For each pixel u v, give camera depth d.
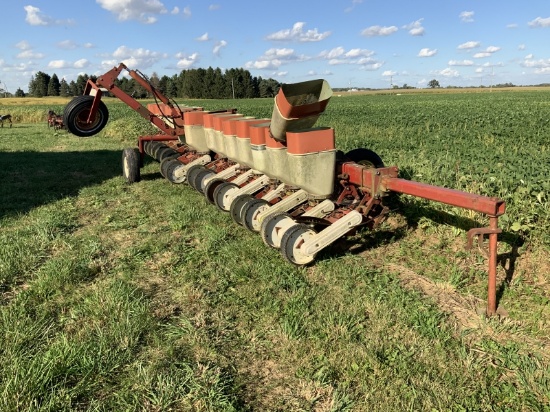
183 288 4.81
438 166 7.77
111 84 9.86
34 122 37.94
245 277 4.98
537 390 3.06
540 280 4.63
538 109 28.36
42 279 4.91
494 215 3.63
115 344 3.72
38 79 120.00
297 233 5.07
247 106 44.62
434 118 22.14
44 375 3.25
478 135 14.46
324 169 5.50
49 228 6.80
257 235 6.35
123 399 3.06
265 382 3.30
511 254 5.13
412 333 3.76
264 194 6.73
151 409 3.01
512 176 6.59
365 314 4.15
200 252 5.84
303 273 5.05
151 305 4.43
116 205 8.48
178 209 7.77
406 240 6.00
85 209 8.22
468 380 3.19
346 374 3.32
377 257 5.55
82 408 3.05
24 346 3.66
